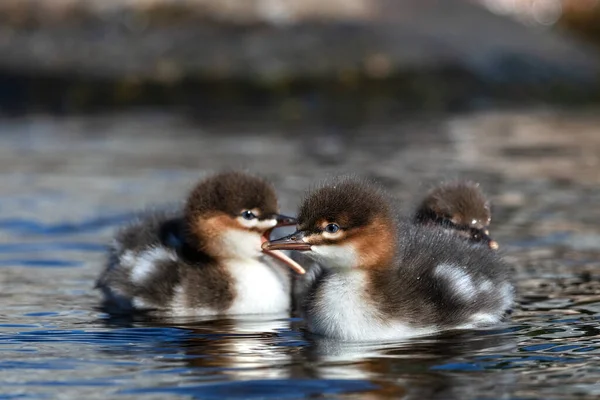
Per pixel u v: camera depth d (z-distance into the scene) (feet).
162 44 107.45
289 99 104.99
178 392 29.55
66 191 64.90
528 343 34.71
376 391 29.43
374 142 82.53
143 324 39.04
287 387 29.89
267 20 109.60
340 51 106.52
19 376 31.22
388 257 37.60
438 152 77.51
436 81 106.22
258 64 105.60
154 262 43.27
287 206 57.47
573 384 29.89
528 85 108.47
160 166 73.05
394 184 64.28
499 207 58.90
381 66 105.81
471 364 32.09
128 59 105.91
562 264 46.83
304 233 37.55
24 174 70.90
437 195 45.19
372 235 37.24
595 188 64.03
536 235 52.42
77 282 45.37
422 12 114.93
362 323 36.50
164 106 104.73
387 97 105.70
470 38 111.45
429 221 44.39
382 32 108.99
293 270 43.62
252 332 37.52
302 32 108.58
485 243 43.09
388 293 37.06
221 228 42.78
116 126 93.71
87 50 106.73
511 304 40.11
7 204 61.36
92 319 39.32
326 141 83.30
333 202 37.35
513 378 30.50
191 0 110.42
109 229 55.42
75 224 56.49
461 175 68.08
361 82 105.60
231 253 42.98
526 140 83.51
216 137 86.28
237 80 104.99
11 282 45.14
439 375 30.91
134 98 104.63
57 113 102.89
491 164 72.28
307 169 70.33
